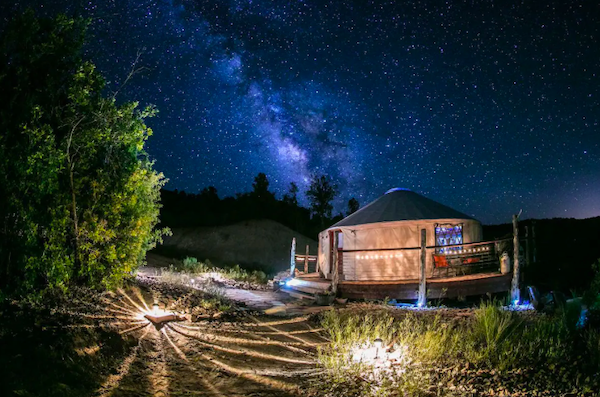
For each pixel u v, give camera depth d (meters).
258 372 4.82
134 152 7.68
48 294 5.66
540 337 5.70
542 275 12.65
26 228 5.39
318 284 11.85
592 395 4.14
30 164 5.40
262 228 28.36
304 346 6.11
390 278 12.15
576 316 6.66
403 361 5.20
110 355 4.66
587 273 13.13
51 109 6.31
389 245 12.38
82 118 6.41
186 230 27.23
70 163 6.35
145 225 7.49
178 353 5.26
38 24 6.19
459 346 5.64
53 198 5.88
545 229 21.27
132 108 7.21
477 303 10.39
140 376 4.41
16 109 5.80
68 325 4.80
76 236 6.28
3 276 5.39
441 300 10.48
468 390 4.35
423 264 10.01
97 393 3.80
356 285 10.77
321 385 4.50
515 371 4.80
